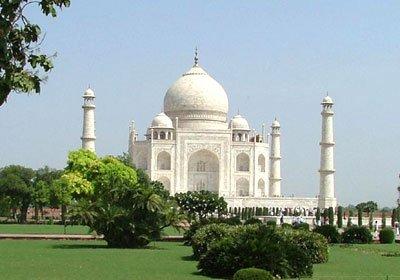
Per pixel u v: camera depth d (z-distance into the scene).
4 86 21.53
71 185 131.75
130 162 160.88
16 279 43.28
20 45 22.30
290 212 182.00
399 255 70.31
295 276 46.50
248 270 35.59
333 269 54.31
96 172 134.75
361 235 93.19
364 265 58.16
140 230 74.25
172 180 196.12
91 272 48.16
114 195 76.00
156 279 44.47
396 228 134.88
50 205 162.12
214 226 60.31
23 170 164.50
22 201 157.88
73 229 115.81
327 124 188.00
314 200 189.75
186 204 135.88
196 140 198.12
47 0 22.09
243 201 186.38
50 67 22.52
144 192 75.25
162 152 196.88
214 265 46.59
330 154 187.50
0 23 21.44
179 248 75.00
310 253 59.31
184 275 47.16
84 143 192.25
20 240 84.88
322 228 92.06
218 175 199.75
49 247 72.81
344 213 175.00
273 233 48.19
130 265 53.88
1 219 174.50
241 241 46.53
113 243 74.88
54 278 44.00
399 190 133.50
